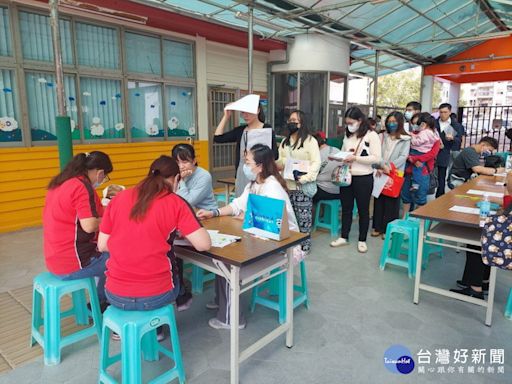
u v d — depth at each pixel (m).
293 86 8.18
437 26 7.71
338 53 8.13
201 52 6.95
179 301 2.51
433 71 10.68
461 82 11.72
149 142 6.29
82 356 2.25
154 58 6.29
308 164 3.49
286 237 2.14
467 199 3.21
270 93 8.51
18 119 4.83
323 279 3.36
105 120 5.75
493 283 2.55
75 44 5.24
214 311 2.80
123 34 5.76
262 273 2.10
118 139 5.93
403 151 4.29
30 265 3.64
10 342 2.39
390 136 4.38
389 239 3.53
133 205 1.78
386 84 25.77
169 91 6.62
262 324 2.64
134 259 1.77
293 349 2.34
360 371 2.14
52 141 5.17
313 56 7.84
